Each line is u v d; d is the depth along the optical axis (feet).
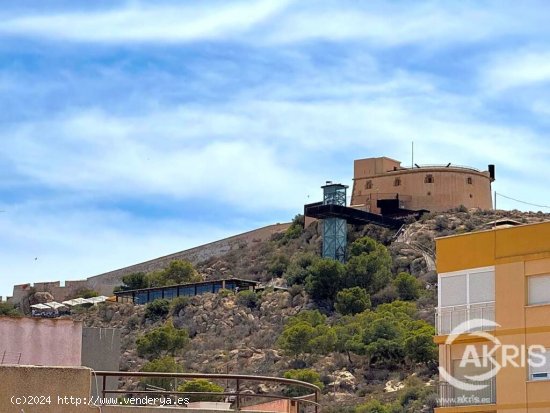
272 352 528.63
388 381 473.26
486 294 181.47
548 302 174.81
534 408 171.73
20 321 106.73
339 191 651.25
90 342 173.06
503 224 196.34
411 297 598.75
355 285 609.42
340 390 470.80
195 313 609.42
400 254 633.20
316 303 604.49
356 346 502.38
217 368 531.50
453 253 186.29
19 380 87.51
